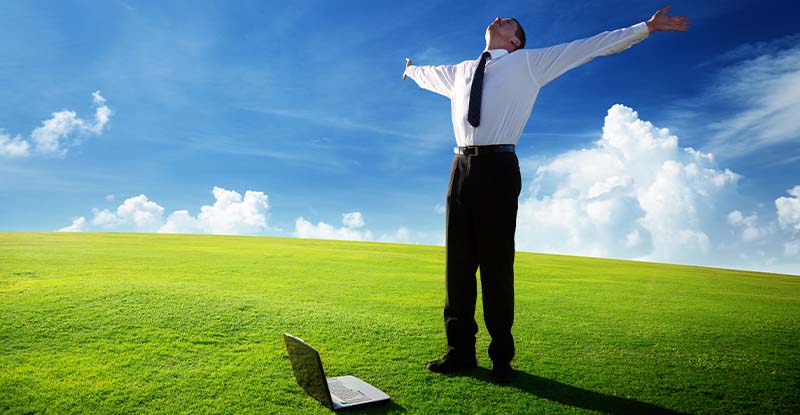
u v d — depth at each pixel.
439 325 5.86
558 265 16.84
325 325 5.57
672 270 17.23
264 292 7.70
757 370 4.41
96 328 5.11
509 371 3.92
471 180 3.94
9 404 3.24
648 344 5.28
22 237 17.08
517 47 4.18
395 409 3.25
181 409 3.19
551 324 6.21
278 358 4.32
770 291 11.82
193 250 15.05
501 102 3.83
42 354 4.30
